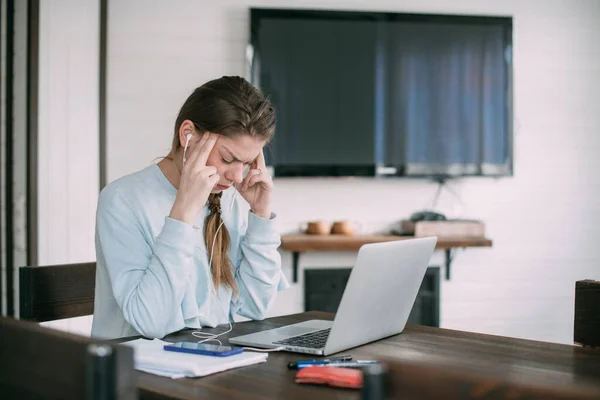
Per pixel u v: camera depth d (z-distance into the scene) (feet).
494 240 13.75
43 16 10.63
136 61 12.70
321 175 12.98
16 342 2.95
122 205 5.50
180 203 5.16
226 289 5.98
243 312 6.11
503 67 13.41
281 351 4.64
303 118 12.92
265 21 12.80
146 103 12.74
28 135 10.55
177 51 12.82
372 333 4.94
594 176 13.99
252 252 6.05
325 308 13.20
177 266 5.08
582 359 4.50
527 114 13.79
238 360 4.20
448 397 2.41
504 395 2.32
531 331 13.85
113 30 12.63
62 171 10.81
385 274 4.75
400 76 13.15
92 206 11.05
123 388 2.48
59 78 10.77
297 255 13.07
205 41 12.89
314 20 12.92
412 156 13.20
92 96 11.05
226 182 5.56
